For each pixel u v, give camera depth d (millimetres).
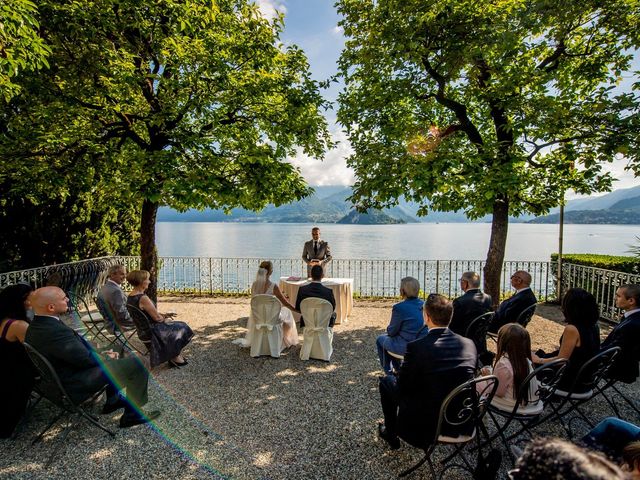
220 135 7082
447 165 6129
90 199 10438
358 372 5254
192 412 4082
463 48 6238
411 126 7566
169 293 11250
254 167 7020
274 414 4047
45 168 6395
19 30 4293
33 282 7977
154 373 5172
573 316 3451
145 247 7723
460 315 4895
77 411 3430
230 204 7734
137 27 6047
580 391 3467
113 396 4078
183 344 5262
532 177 7531
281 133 7605
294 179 7844
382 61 7270
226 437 3592
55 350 3268
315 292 5629
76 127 6832
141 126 7328
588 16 6340
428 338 2814
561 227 9375
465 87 7531
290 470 3105
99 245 11234
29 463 3148
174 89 6520
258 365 5500
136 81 6035
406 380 2799
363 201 7379
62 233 10172
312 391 4629
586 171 6176
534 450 976
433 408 2699
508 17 6234
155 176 6332
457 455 3338
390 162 6805
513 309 5258
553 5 5832
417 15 6480
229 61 6871
